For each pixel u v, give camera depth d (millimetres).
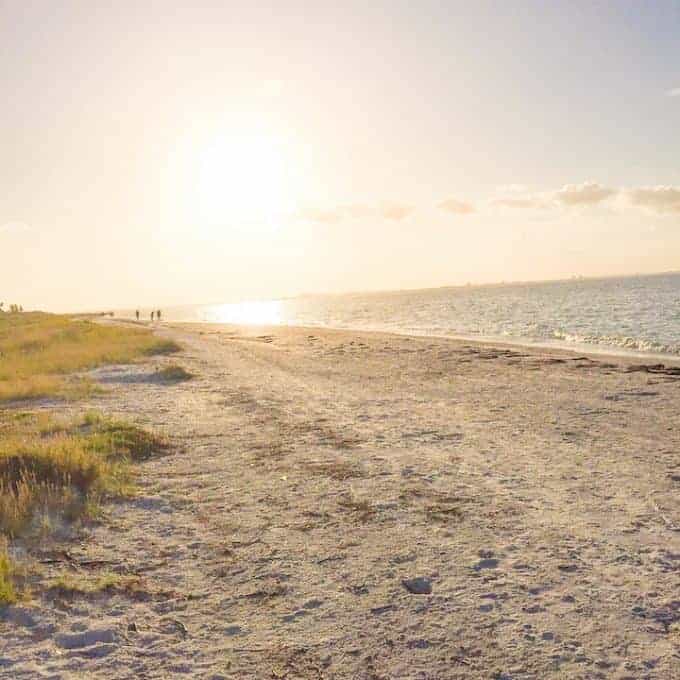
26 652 4832
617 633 4930
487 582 5926
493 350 32125
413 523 7621
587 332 46219
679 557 6422
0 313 87125
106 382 22031
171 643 4957
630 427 13398
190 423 14336
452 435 12867
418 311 106188
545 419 14492
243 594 5828
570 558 6449
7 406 17172
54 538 7273
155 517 8062
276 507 8367
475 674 4434
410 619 5258
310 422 14359
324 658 4695
